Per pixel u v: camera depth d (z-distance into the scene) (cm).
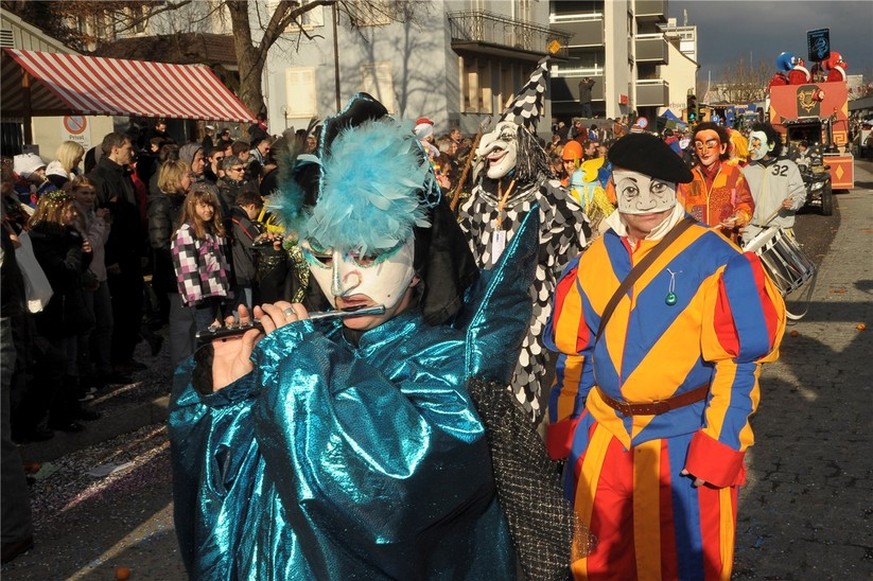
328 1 2122
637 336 296
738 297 284
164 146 960
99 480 539
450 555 195
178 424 206
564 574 207
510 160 459
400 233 196
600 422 308
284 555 188
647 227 301
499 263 213
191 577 203
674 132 2709
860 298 988
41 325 555
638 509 295
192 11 2720
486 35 2870
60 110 1377
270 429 183
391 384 187
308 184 211
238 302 729
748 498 480
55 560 437
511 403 207
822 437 567
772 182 817
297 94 2802
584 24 4494
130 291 753
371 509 178
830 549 422
